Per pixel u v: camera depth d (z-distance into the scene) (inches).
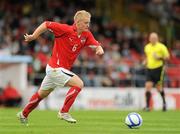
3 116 1852.9
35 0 4303.6
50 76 1349.7
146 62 2476.6
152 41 2436.0
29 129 1336.1
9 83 3132.4
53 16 4197.8
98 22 4333.2
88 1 4589.1
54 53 1349.7
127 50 4008.4
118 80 3533.5
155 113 2247.8
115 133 1259.2
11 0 4244.6
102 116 1975.9
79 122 1622.8
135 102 3289.9
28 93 3166.8
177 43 4500.5
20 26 3976.4
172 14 4965.6
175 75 3794.3
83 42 1346.0
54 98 3129.9
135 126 1397.6
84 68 3474.4
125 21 4830.2
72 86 1339.8
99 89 3235.7
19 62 3230.8
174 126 1535.4
